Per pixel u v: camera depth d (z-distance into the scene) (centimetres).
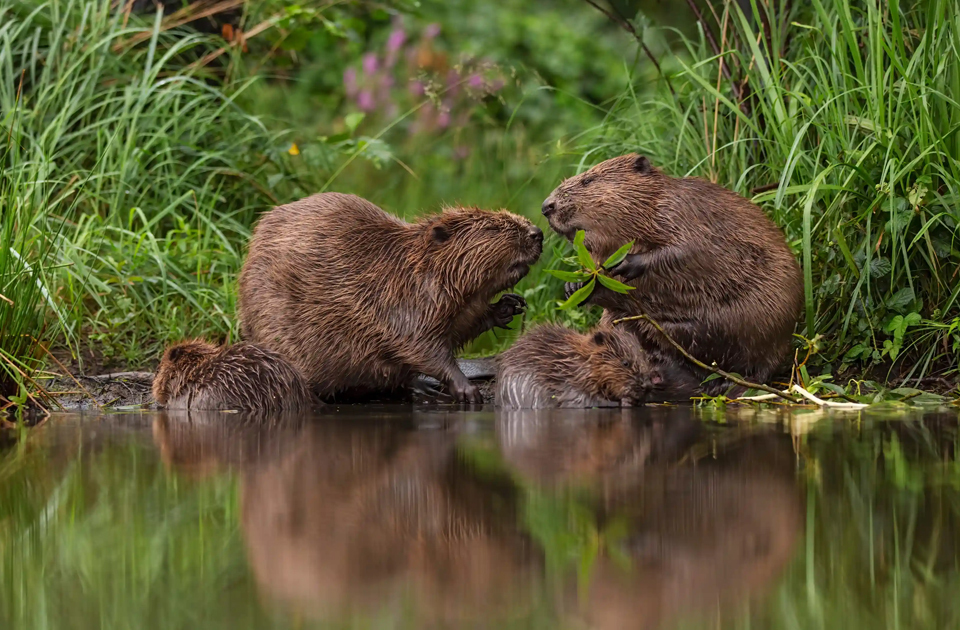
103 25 1305
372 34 1808
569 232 971
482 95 1536
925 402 862
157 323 1087
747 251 924
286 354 953
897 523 397
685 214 926
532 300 1166
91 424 762
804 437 636
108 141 1227
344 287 945
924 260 976
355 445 624
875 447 587
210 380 890
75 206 1180
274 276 959
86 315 1084
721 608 295
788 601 301
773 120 1039
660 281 933
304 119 1677
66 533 394
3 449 613
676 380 955
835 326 995
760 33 1070
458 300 934
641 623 281
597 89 1900
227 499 454
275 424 757
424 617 288
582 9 2166
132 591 318
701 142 1154
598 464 541
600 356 906
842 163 955
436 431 696
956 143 955
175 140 1263
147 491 474
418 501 446
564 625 279
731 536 380
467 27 1970
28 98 1240
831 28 1020
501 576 331
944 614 288
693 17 1512
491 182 1529
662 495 454
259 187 1324
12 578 335
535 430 699
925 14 1055
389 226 969
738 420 748
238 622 285
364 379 964
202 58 1406
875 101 988
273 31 1560
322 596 310
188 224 1198
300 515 423
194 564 351
